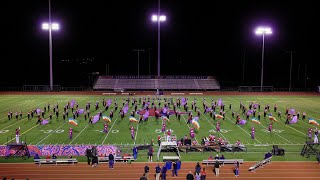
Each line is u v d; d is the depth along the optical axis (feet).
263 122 122.21
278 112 134.31
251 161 78.79
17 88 228.43
